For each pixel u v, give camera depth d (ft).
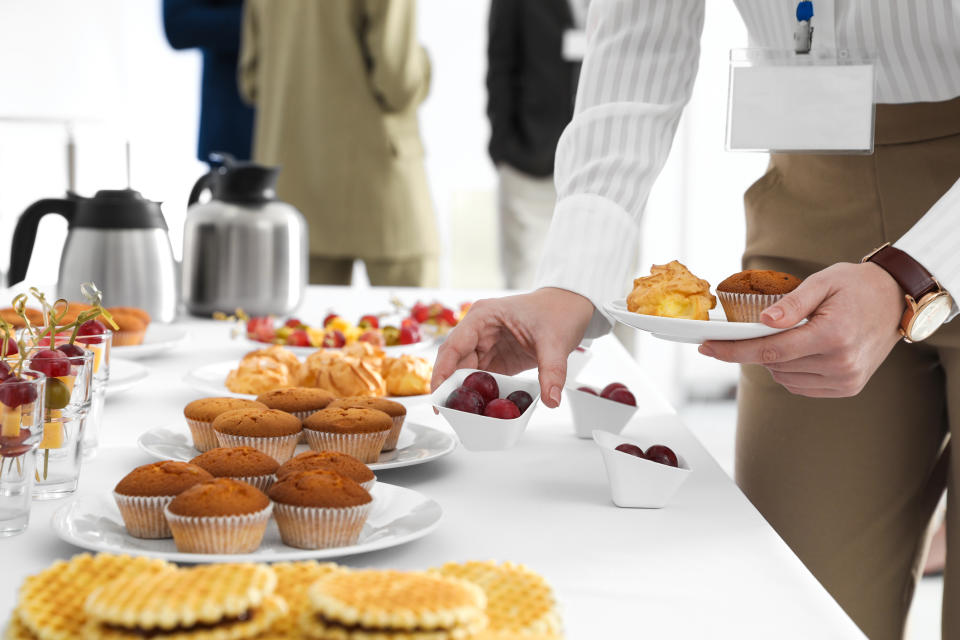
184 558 2.50
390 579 1.94
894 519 4.43
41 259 17.06
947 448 4.54
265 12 11.13
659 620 2.37
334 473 2.78
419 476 3.55
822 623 2.38
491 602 2.06
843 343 3.09
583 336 3.80
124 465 3.54
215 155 7.13
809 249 4.40
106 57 19.56
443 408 3.35
